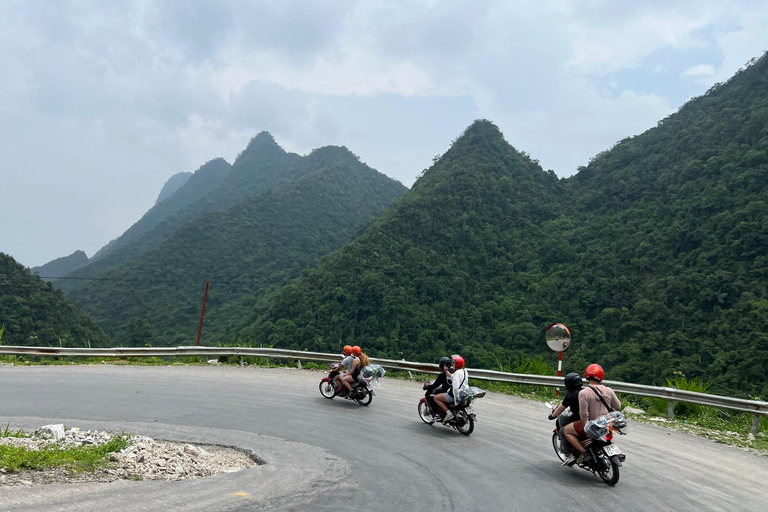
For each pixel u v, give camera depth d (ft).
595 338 226.17
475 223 360.07
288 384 42.63
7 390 35.58
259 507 14.37
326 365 55.11
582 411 19.67
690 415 35.09
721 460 24.17
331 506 15.07
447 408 27.61
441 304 288.92
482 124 460.55
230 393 37.22
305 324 293.43
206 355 55.62
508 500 16.90
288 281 505.66
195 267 533.55
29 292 233.55
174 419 28.37
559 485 18.95
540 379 41.06
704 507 17.13
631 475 20.80
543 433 28.35
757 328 163.22
